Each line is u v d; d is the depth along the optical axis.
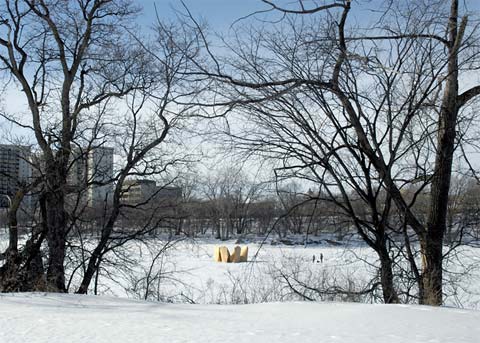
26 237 20.25
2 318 8.22
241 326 7.35
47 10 18.52
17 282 16.62
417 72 11.12
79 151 19.34
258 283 17.06
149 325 7.50
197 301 17.27
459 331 6.66
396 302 11.71
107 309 9.62
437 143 12.07
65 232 18.22
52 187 17.81
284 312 8.78
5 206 18.77
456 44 10.93
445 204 12.08
